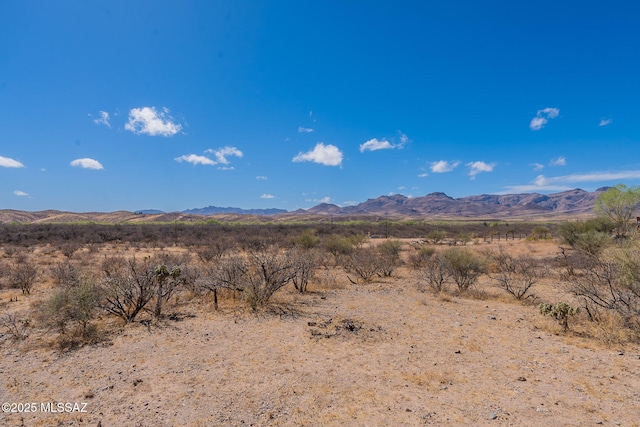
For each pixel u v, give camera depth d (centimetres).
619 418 424
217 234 4369
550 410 446
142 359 621
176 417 434
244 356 636
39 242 3528
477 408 454
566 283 1358
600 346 675
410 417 432
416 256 2122
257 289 1035
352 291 1269
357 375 555
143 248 3152
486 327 819
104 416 437
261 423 421
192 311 954
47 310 733
